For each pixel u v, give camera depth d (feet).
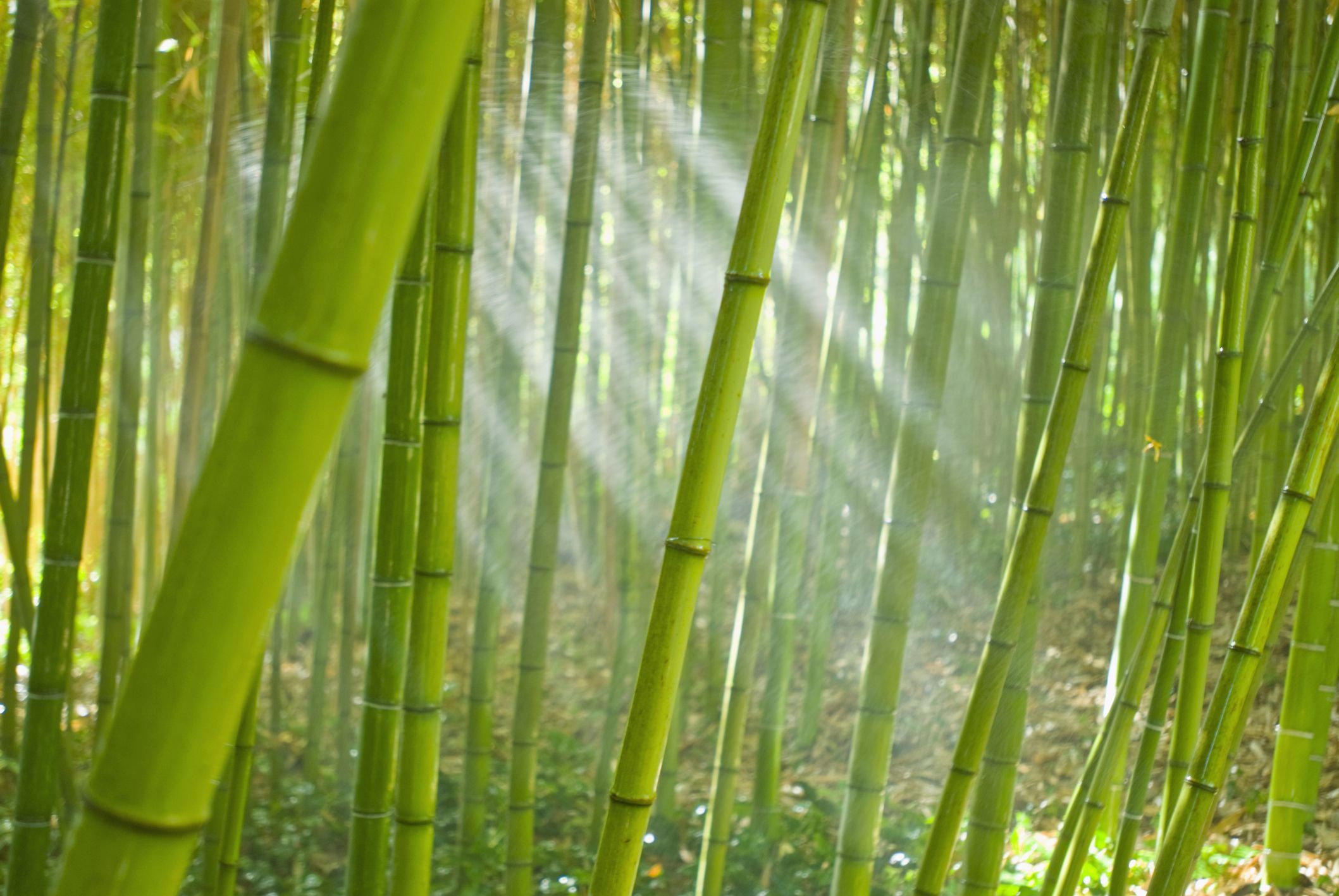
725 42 12.69
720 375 4.65
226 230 12.51
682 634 4.80
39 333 11.63
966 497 21.36
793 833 14.75
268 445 2.49
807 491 12.95
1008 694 8.44
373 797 7.86
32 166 14.89
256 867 14.43
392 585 7.70
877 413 19.93
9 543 11.20
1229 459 7.78
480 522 24.29
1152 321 20.31
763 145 4.56
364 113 2.48
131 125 11.40
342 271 2.49
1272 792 11.93
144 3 11.27
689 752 18.26
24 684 19.40
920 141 11.13
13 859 8.56
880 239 20.99
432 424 7.63
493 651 15.11
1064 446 6.79
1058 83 11.91
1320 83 8.25
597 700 20.89
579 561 26.25
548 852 14.96
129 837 2.52
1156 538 13.57
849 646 21.68
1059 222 8.30
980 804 8.55
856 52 12.51
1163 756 15.99
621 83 13.82
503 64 13.02
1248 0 11.52
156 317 16.21
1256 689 6.91
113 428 12.41
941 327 8.64
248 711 8.89
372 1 2.52
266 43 12.38
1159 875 7.02
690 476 4.74
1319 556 11.45
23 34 10.37
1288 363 7.99
